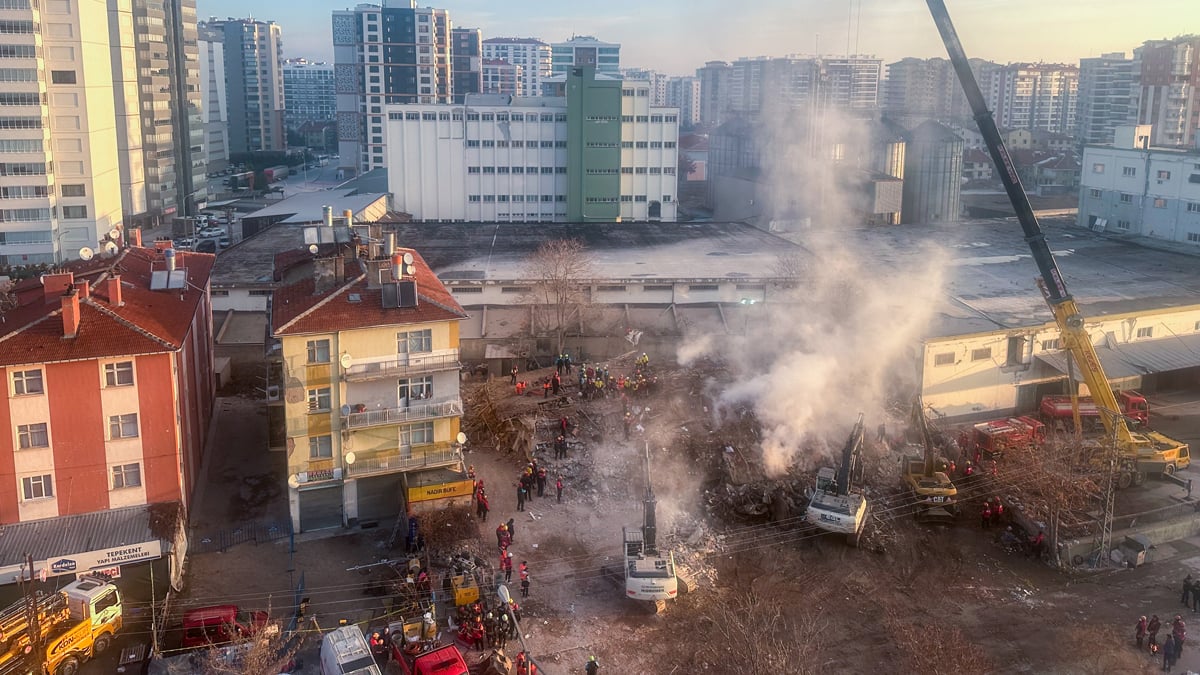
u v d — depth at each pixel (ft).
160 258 242.37
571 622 171.42
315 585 181.16
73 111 481.46
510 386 277.44
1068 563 195.42
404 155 553.64
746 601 179.22
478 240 414.62
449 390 206.28
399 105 547.08
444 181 559.38
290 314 196.03
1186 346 294.25
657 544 195.83
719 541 200.95
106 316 185.37
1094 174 488.85
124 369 181.68
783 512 210.38
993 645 167.12
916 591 185.06
